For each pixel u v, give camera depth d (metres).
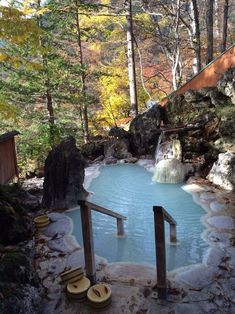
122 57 19.39
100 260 5.10
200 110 10.80
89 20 16.31
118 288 4.29
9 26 6.74
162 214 3.74
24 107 13.44
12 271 3.91
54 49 13.27
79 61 14.09
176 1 17.25
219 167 8.40
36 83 12.28
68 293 4.09
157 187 8.60
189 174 9.10
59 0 13.09
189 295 4.09
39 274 4.68
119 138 12.22
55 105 15.86
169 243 5.54
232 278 4.39
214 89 10.45
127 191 8.41
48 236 5.91
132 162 11.33
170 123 11.50
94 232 6.14
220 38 21.09
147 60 21.59
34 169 11.19
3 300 3.39
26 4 12.05
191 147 9.98
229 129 9.05
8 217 5.49
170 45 19.42
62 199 7.32
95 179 9.59
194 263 4.87
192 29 16.55
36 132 13.30
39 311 3.87
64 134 13.80
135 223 6.50
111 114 16.94
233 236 5.62
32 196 7.86
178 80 17.30
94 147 12.32
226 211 6.72
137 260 5.08
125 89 18.16
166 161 9.10
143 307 3.92
